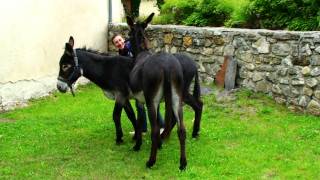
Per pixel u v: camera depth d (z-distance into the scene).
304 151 6.25
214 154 6.22
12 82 8.95
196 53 9.39
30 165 6.11
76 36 10.42
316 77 7.50
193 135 6.86
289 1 8.58
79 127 7.67
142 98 6.06
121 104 6.64
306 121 7.33
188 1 10.48
